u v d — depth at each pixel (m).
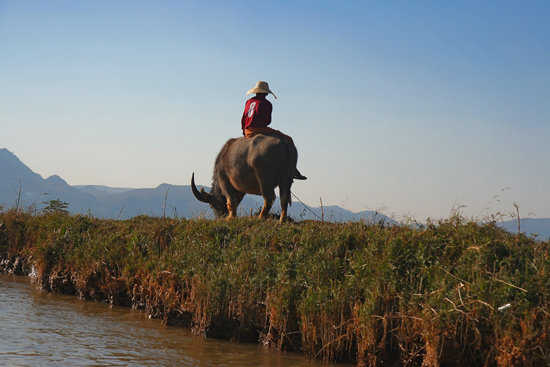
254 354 6.70
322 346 6.61
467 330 5.74
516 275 6.13
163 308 8.29
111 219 12.45
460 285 6.15
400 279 6.68
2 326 7.24
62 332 7.13
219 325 7.49
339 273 7.39
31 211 14.49
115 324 7.83
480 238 7.08
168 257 8.99
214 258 8.70
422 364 5.89
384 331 6.18
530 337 5.33
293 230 9.02
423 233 7.51
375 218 9.26
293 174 11.09
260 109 11.43
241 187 11.45
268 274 7.68
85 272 9.72
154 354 6.42
